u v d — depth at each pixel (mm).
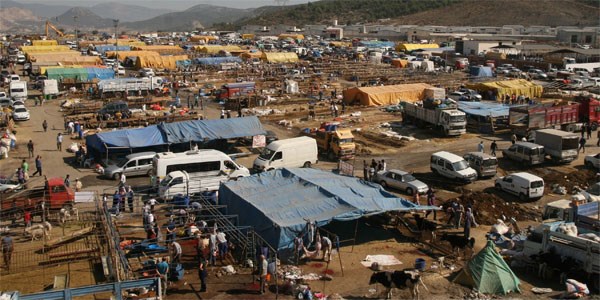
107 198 36375
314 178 33562
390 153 49844
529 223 33500
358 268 26219
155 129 47281
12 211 32781
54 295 19391
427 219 32688
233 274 25391
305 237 27172
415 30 196000
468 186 40438
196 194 35500
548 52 129500
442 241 29109
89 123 58812
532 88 78062
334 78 98750
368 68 113312
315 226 27375
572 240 25078
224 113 62688
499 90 75250
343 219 28125
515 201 37375
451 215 32438
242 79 96125
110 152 45219
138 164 41969
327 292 23562
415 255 27875
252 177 34562
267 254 25328
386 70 109562
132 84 77375
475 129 58906
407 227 31250
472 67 105375
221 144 49688
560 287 24406
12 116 60781
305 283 24344
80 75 85375
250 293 23422
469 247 27312
